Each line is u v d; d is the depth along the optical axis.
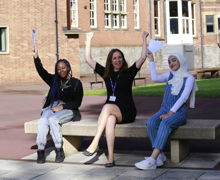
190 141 11.27
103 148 10.75
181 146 9.31
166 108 9.37
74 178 8.23
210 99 19.58
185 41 47.38
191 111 16.23
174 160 9.20
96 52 39.50
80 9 38.22
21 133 12.91
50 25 32.97
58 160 9.45
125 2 42.88
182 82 9.34
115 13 41.78
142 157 9.76
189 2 48.22
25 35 32.28
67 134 9.70
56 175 8.46
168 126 8.90
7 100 21.80
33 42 10.23
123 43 42.31
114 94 9.49
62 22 33.34
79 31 33.59
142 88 24.98
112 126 9.05
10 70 31.86
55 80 10.12
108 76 9.62
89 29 39.00
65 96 10.08
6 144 11.41
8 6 31.78
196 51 49.19
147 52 9.64
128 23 43.09
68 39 33.53
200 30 50.22
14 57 31.98
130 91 9.61
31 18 32.44
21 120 15.50
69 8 36.66
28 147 11.02
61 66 10.04
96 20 39.84
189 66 47.03
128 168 8.85
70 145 10.12
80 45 37.91
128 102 9.48
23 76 32.25
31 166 9.16
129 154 10.05
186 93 9.18
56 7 33.06
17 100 21.73
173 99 9.33
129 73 9.59
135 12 44.22
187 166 8.91
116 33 41.66
